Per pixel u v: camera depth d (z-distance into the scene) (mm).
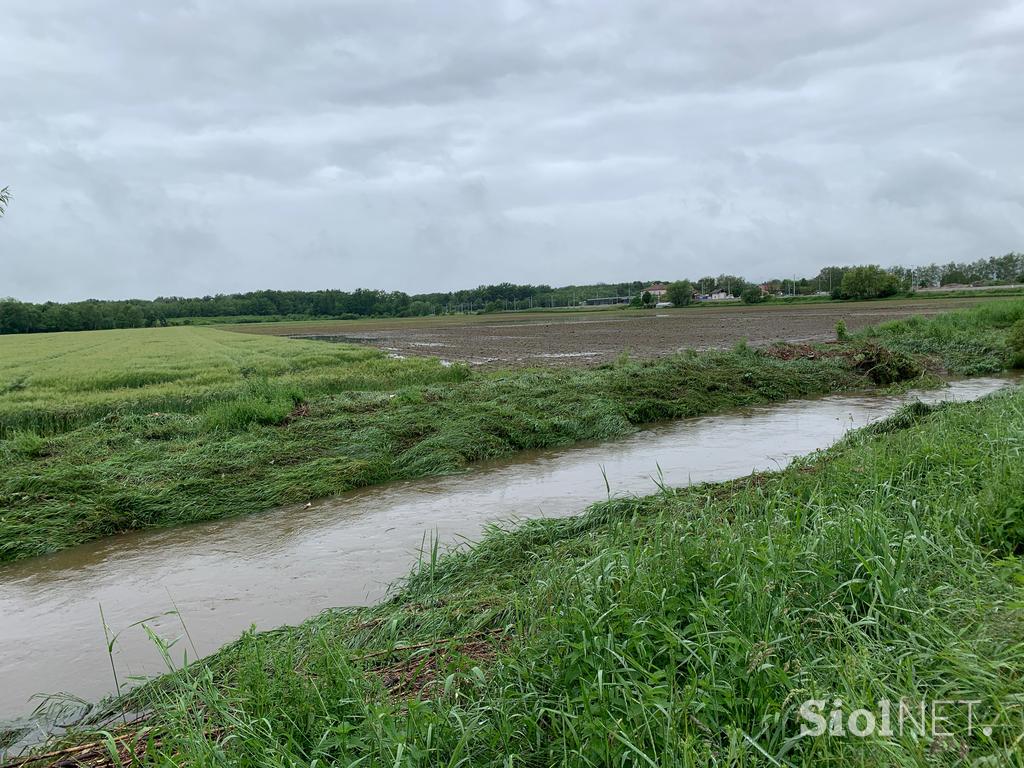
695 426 13258
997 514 4812
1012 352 19453
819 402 15578
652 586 3984
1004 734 2566
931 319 29266
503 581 5410
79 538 7949
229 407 12727
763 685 3055
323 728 3256
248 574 6734
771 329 42969
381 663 4238
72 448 11172
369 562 6891
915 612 3523
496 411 12867
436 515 8352
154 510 8586
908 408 11523
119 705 4340
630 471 10078
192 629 5594
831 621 3631
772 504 5781
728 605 3773
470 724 3066
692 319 64812
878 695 2885
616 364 19547
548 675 3398
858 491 6043
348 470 10055
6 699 4676
